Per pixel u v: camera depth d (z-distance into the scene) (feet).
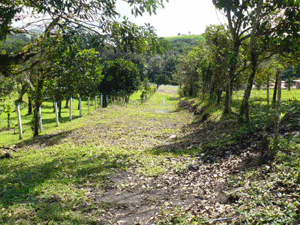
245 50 46.37
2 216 17.66
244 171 23.34
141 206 20.13
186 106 105.40
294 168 19.42
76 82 58.39
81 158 33.60
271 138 27.86
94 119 72.84
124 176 27.12
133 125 60.18
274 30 36.37
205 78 86.53
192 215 16.83
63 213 18.30
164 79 244.01
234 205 17.11
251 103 61.93
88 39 22.08
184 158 31.94
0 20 20.10
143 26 24.17
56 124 69.05
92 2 21.83
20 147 46.57
